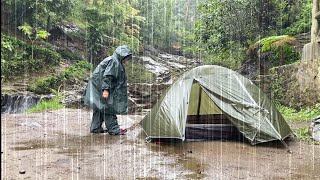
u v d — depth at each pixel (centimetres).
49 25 1553
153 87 1445
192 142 523
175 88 551
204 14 1430
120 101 570
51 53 1445
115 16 1831
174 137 490
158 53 2292
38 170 364
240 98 529
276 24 1315
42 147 480
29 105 1077
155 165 393
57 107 1051
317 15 876
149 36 2347
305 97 861
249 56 1356
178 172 365
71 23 1755
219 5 1363
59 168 374
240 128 514
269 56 1216
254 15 1320
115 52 575
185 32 2364
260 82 1069
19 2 1405
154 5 2395
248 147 495
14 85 1175
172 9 2495
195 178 344
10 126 663
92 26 1683
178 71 1895
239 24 1340
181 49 2389
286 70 966
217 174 360
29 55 1370
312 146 505
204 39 1466
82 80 1416
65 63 1538
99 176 348
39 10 1456
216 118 653
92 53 1720
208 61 1616
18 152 446
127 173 360
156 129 517
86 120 771
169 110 523
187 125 552
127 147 486
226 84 542
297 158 434
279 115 548
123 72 573
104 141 527
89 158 421
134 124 713
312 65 847
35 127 658
